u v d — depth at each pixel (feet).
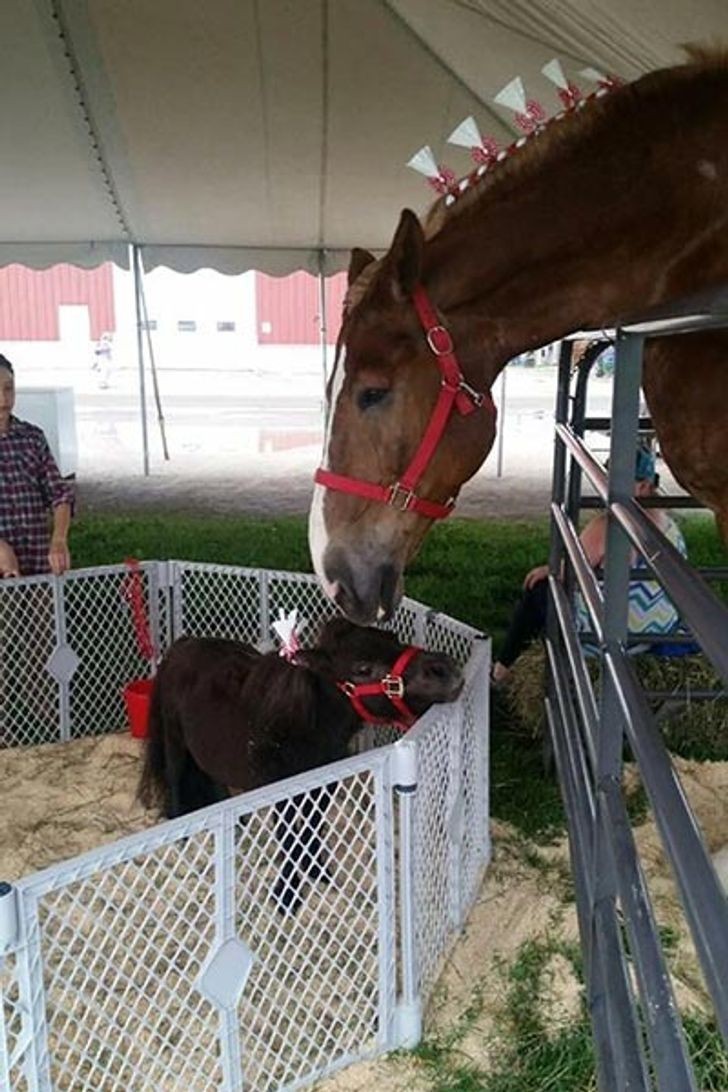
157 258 30.35
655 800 3.43
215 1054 6.12
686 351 6.25
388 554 5.67
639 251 5.73
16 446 11.07
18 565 11.16
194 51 14.40
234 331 90.22
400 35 13.53
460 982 7.07
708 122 5.66
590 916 6.07
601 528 9.64
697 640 2.71
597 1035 5.41
